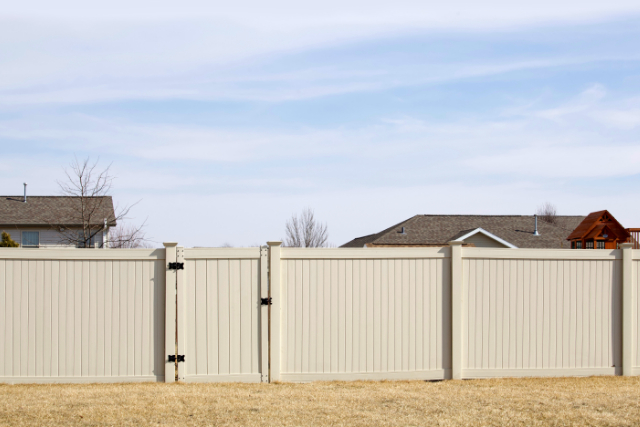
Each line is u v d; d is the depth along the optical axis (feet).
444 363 32.83
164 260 31.40
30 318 30.71
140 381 31.01
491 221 122.11
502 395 28.12
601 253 33.96
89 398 26.84
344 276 32.30
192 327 31.19
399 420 23.35
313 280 32.07
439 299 32.96
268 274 31.99
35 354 30.68
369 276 32.45
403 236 112.57
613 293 33.99
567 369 33.42
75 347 30.83
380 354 32.37
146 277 31.32
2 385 30.14
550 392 28.94
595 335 33.76
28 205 105.81
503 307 33.22
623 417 23.68
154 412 24.38
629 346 33.78
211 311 31.30
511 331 33.19
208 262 31.42
